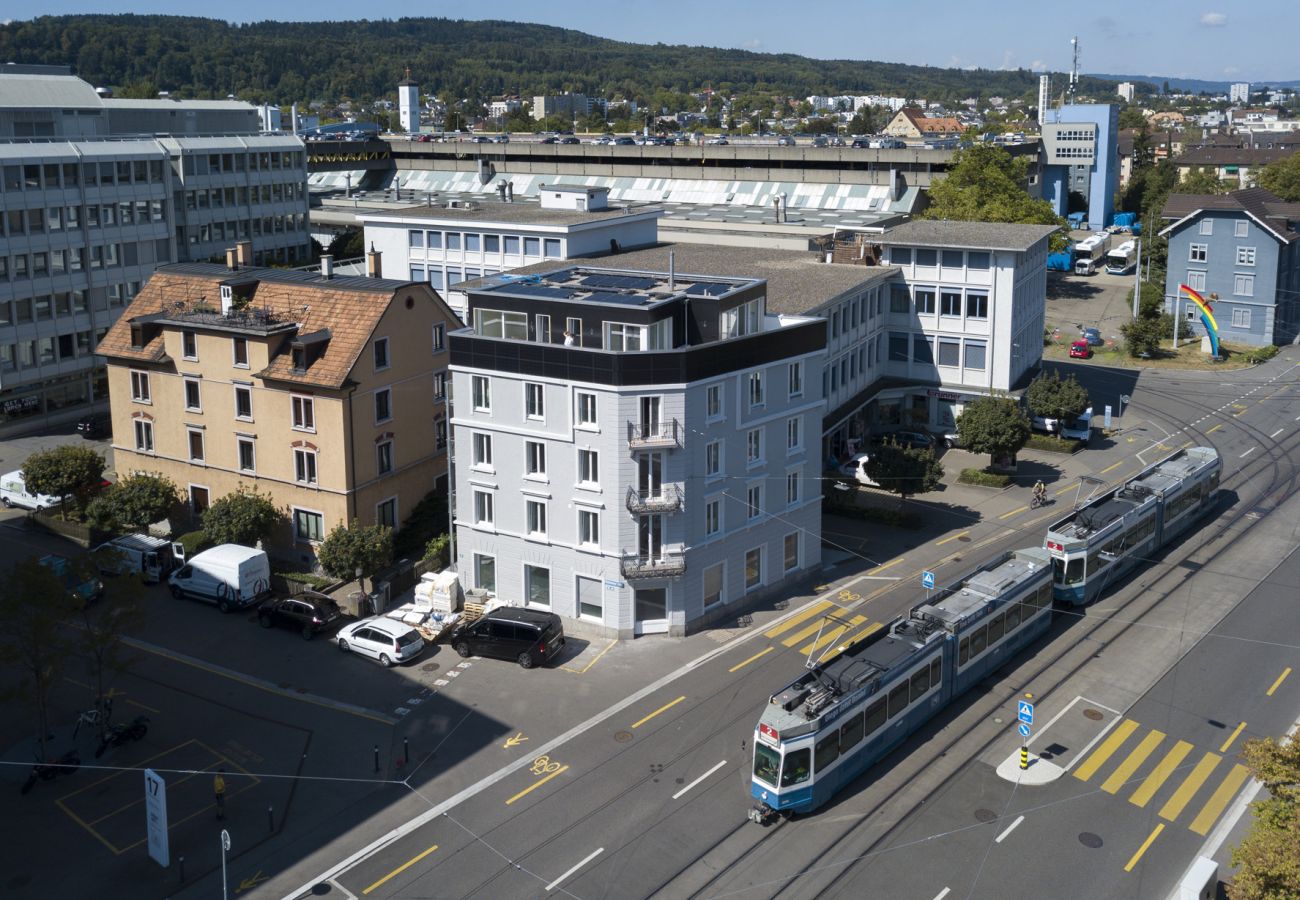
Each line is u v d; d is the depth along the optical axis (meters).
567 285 61.56
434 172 169.50
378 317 65.94
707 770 46.50
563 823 43.28
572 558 58.09
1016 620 55.19
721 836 42.38
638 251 92.56
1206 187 193.50
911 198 137.88
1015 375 90.62
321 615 58.50
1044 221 134.38
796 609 61.31
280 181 124.06
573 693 52.75
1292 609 61.25
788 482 62.81
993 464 82.56
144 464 72.69
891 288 90.12
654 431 55.34
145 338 70.56
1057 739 48.56
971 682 52.25
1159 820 43.16
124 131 126.50
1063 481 81.69
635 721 50.22
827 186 144.50
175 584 63.09
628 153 158.12
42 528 72.69
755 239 102.12
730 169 150.38
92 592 60.88
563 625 59.12
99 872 40.66
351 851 41.81
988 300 86.75
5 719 51.03
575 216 92.06
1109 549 62.94
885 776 46.06
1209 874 36.22
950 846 41.62
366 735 49.56
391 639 55.56
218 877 40.44
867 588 63.91
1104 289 152.62
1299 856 30.17
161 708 51.91
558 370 55.91
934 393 89.62
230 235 119.00
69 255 95.25
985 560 67.50
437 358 70.81
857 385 86.56
